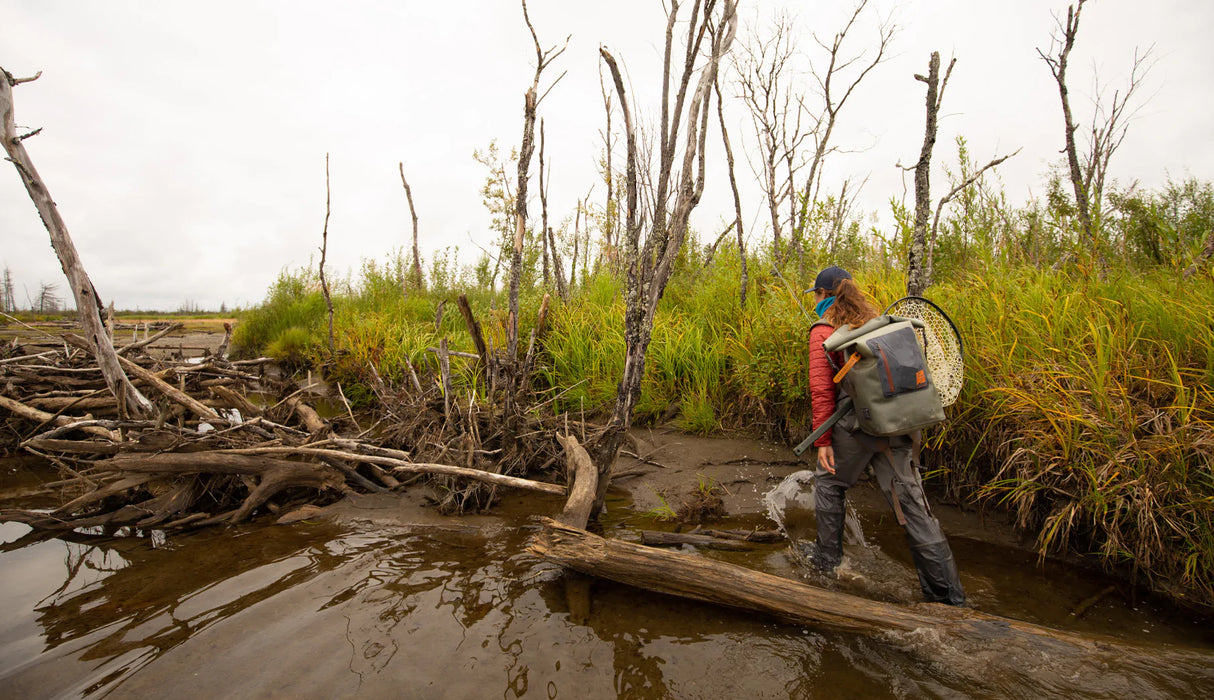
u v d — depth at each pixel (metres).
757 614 2.93
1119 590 3.15
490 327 7.50
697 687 2.39
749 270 7.59
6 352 7.89
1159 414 3.35
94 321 4.78
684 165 3.56
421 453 5.04
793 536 3.92
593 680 2.43
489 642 2.70
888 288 5.42
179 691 2.32
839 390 3.15
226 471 4.34
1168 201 6.82
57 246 4.59
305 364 10.49
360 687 2.36
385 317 10.37
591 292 8.96
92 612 2.93
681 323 7.14
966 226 6.49
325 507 4.48
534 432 5.13
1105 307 4.10
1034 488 3.54
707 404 6.04
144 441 4.43
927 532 2.89
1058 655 2.45
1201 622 2.84
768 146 8.00
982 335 4.42
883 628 2.66
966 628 2.61
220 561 3.55
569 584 3.24
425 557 3.62
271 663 2.51
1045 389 3.69
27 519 4.01
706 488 4.66
